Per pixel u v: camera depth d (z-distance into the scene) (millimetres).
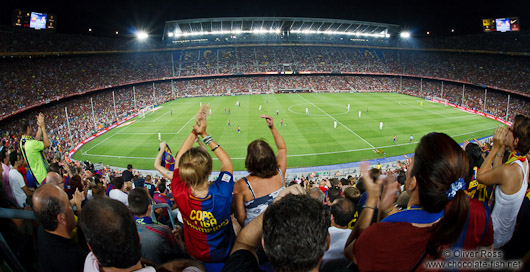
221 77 97562
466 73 83875
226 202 3473
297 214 1958
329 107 66312
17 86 51688
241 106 69250
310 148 40062
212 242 3613
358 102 73312
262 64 99688
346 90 94438
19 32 61812
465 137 45281
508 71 76562
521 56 78688
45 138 7793
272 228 1980
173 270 2803
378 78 100688
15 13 62750
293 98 80625
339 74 101562
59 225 3225
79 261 3293
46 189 3227
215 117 57812
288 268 1930
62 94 58281
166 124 54812
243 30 104750
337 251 4086
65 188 9938
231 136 45062
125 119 60438
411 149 39688
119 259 2383
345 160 36281
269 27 104500
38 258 3256
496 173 3170
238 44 102438
